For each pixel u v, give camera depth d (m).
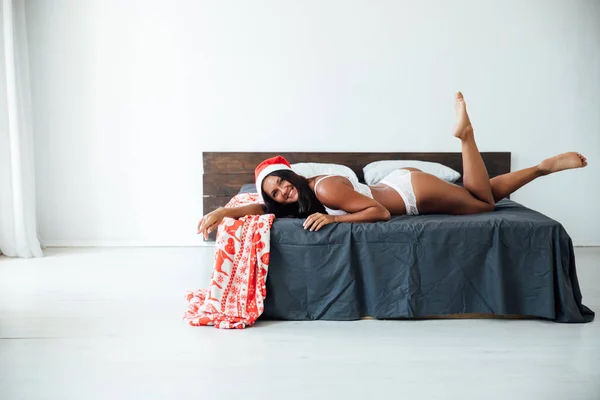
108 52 5.34
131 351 3.18
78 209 5.48
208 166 5.45
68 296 4.05
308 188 3.75
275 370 2.96
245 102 5.46
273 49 5.42
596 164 5.56
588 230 5.62
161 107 5.43
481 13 5.42
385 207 3.92
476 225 3.59
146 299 4.00
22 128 5.01
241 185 5.48
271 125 5.50
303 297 3.63
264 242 3.56
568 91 5.50
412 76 5.47
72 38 5.31
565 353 3.18
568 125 5.54
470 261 3.59
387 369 2.99
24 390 2.74
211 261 4.97
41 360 3.06
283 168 3.78
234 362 3.05
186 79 5.41
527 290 3.61
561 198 5.58
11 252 5.08
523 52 5.46
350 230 3.59
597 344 3.30
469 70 5.47
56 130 5.38
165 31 5.36
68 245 5.50
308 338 3.37
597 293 4.15
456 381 2.86
